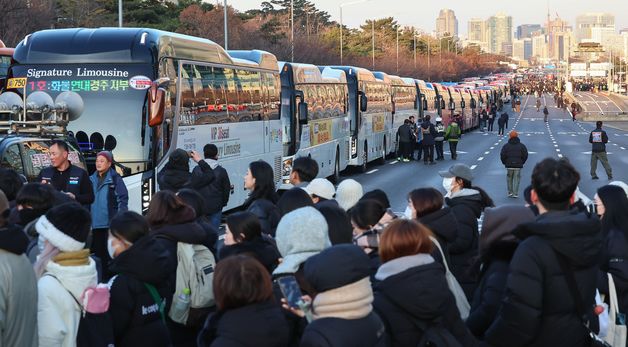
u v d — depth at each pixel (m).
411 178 32.97
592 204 8.38
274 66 23.75
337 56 88.31
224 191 14.31
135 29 16.17
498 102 124.38
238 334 4.73
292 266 5.60
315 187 8.30
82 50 15.77
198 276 7.02
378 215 6.88
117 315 6.05
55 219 5.68
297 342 5.83
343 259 4.60
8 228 5.34
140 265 6.08
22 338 5.37
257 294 4.79
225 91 19.48
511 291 5.22
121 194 12.53
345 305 4.59
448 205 8.40
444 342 5.15
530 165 38.91
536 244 5.24
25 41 16.12
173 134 16.22
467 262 8.16
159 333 6.24
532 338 5.22
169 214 6.95
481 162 41.69
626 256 6.71
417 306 5.09
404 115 47.97
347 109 34.06
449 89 69.75
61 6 54.56
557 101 147.38
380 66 113.56
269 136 22.97
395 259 5.22
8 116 13.80
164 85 15.72
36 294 5.50
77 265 5.76
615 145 55.53
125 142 15.33
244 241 6.54
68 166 11.98
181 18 71.06
